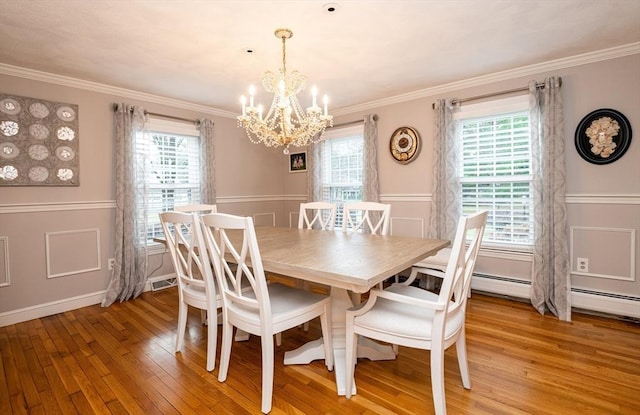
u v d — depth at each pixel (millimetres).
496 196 3182
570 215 2750
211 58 2576
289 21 2033
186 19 1987
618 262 2582
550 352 2068
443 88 3357
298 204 4918
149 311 2914
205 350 2189
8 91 2641
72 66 2691
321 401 1630
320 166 4488
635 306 2508
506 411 1524
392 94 3639
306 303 1793
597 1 1874
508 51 2555
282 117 2176
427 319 1542
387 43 2371
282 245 2051
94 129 3109
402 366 1947
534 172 2787
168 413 1559
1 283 2625
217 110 4117
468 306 2904
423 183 3562
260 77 2994
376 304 1725
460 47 2467
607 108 2570
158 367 1970
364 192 3941
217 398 1668
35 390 1745
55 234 2898
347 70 2906
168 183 3740
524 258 2994
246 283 2277
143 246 3355
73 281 3000
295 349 2152
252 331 1627
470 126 3312
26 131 2725
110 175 3221
